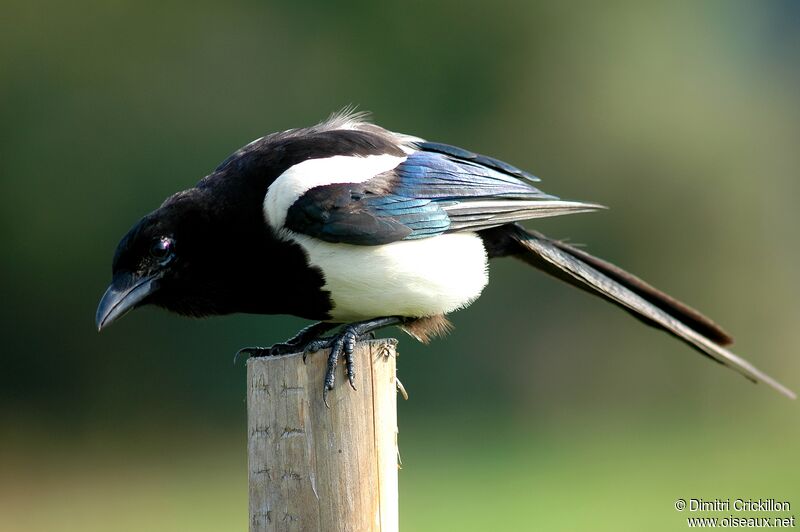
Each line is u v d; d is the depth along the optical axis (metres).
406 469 13.98
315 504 5.04
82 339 17.47
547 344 17.78
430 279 6.33
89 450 17.00
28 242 17.56
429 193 6.41
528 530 11.20
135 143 17.69
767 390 18.62
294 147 6.42
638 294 7.58
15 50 17.38
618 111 18.89
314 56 18.17
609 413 17.48
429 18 18.23
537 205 6.68
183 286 6.45
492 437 15.66
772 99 20.92
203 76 17.91
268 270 6.29
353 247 6.15
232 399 16.66
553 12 18.62
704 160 19.28
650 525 11.36
